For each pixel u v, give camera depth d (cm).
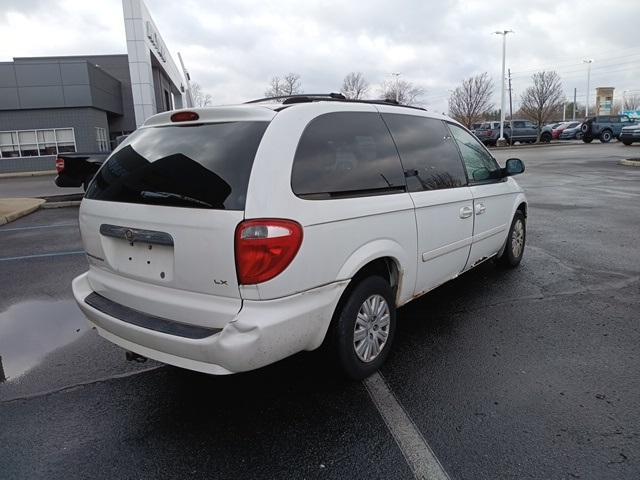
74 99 2914
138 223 288
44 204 1263
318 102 316
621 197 1131
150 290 292
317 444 272
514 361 359
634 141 2998
